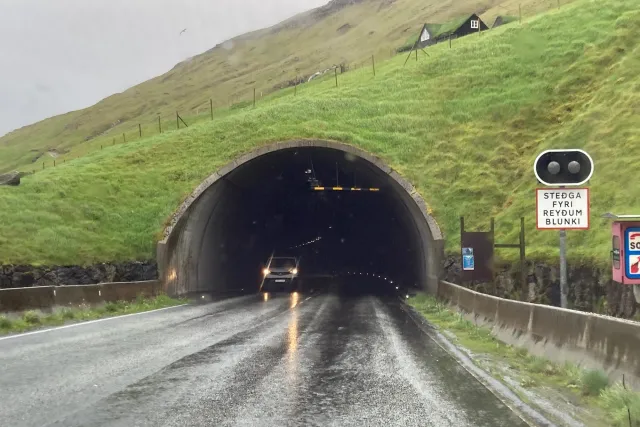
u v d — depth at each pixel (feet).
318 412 24.81
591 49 152.66
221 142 152.76
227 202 126.82
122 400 26.68
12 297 59.93
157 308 84.12
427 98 165.37
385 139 143.95
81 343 45.62
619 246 36.50
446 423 23.15
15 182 120.78
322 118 161.48
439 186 122.31
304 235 233.76
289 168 140.05
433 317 70.44
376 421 23.44
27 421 22.81
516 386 30.30
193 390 28.91
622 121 94.68
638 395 23.59
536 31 186.19
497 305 52.03
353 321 64.03
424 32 417.69
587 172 41.86
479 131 138.51
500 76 164.04
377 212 183.83
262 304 91.45
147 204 123.44
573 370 30.86
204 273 123.13
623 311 54.49
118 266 100.63
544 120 132.98
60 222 108.27
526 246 85.76
